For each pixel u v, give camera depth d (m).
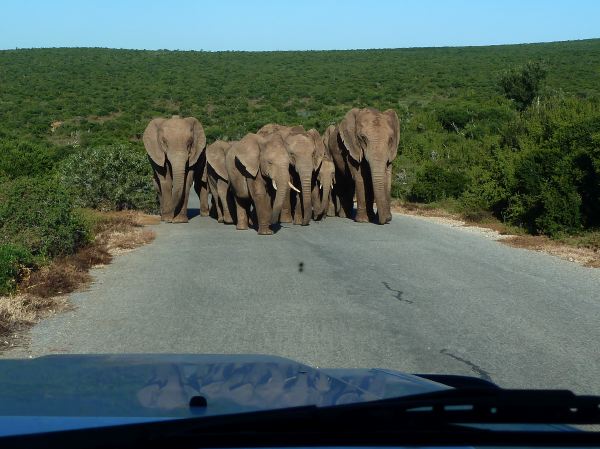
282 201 17.27
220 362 3.40
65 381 2.89
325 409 2.37
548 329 8.04
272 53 136.25
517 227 17.78
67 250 12.55
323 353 7.02
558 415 2.54
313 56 128.50
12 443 2.13
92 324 8.24
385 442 2.34
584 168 16.47
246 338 7.59
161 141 19.69
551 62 91.38
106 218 18.47
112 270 12.05
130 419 2.32
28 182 12.84
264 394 2.71
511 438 2.42
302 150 19.03
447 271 11.82
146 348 7.19
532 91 50.41
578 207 16.05
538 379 6.25
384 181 19.06
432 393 2.59
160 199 20.75
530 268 12.20
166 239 16.28
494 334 7.81
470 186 22.92
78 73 97.94
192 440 2.23
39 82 87.56
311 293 10.02
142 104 71.88
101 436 2.19
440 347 7.28
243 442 2.28
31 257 10.86
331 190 22.06
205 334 7.77
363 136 19.14
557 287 10.51
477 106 46.50
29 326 8.14
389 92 77.00
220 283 10.80
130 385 2.82
